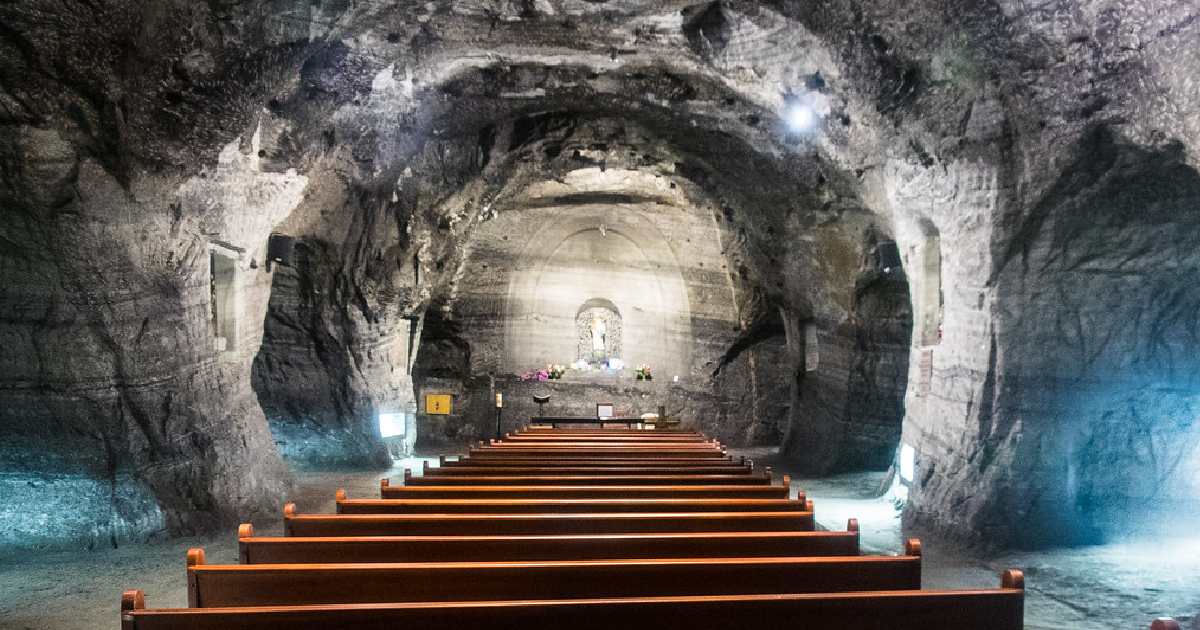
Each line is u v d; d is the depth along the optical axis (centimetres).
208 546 935
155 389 984
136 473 950
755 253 1852
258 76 927
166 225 964
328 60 1120
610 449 1084
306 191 1362
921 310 1191
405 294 1702
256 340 1314
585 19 1125
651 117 1473
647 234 2275
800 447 1872
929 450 1091
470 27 1142
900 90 988
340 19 955
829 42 1019
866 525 1123
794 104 1213
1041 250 940
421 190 1588
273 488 1203
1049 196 906
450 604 349
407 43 1143
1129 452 947
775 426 2289
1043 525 941
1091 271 930
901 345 1622
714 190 1734
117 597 755
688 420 2336
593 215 2264
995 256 966
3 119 783
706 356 2325
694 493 743
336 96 1185
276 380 1636
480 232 2228
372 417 1691
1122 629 677
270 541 494
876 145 1142
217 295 1198
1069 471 948
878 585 436
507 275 2330
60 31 735
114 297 930
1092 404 948
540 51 1221
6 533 911
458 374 2328
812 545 521
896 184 1134
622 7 1095
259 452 1212
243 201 1109
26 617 704
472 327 2339
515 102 1430
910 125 1021
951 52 900
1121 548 916
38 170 823
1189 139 757
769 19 1046
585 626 354
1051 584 797
